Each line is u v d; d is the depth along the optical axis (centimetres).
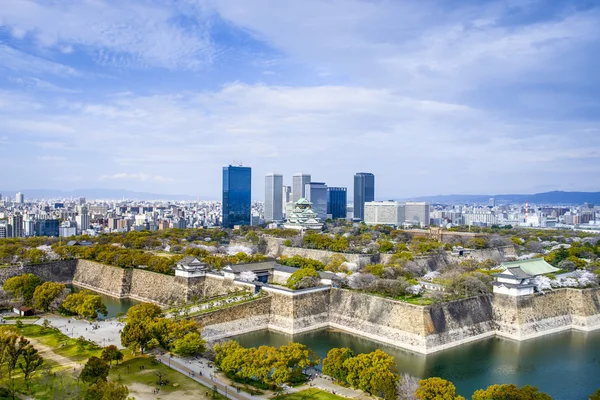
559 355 18462
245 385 14150
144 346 16562
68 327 19962
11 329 17350
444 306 19888
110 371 14838
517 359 17950
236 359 14325
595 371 16800
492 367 17112
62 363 15425
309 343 19688
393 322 19912
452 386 12369
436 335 18988
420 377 16025
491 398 12069
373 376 13338
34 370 14362
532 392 11825
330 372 14738
